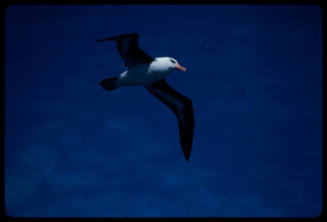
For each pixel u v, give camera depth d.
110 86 13.23
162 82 14.48
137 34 11.85
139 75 12.81
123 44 12.34
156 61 12.81
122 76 12.91
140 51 12.59
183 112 15.23
